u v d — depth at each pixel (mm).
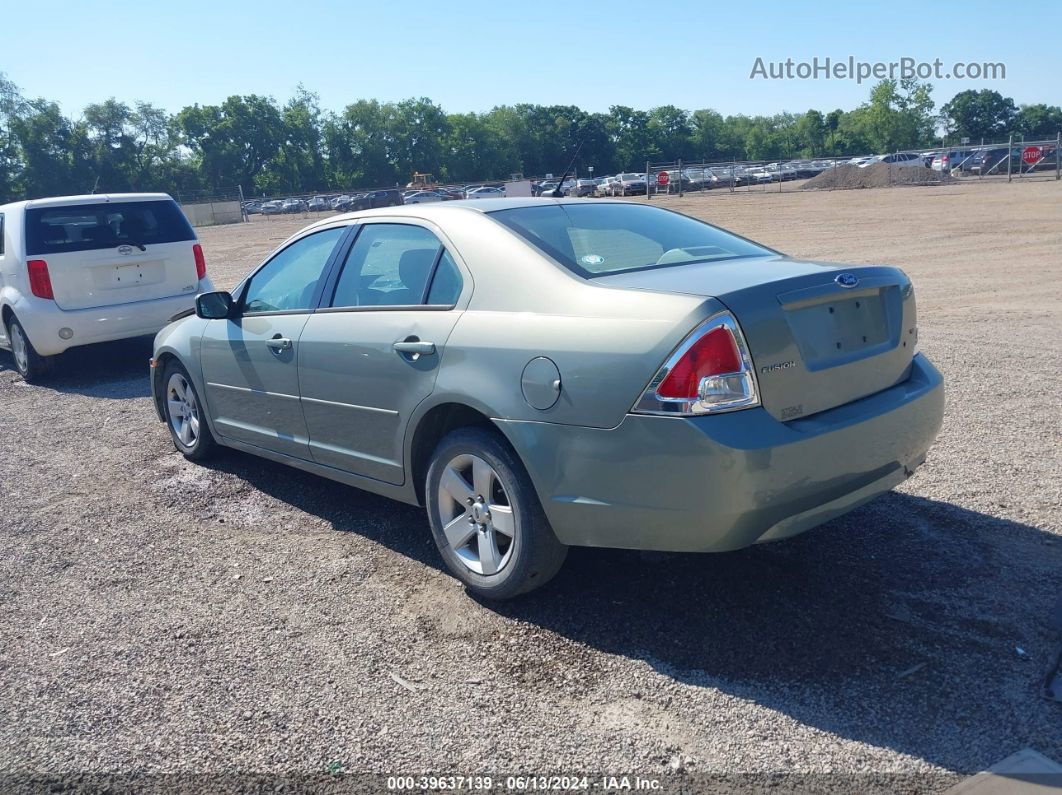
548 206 4211
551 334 3355
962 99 123000
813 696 2982
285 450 4883
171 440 6625
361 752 2830
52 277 8688
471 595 3863
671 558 4082
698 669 3182
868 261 15914
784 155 136000
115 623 3793
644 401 3080
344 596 3928
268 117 117250
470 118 125938
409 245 4164
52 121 94562
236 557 4426
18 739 2992
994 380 6871
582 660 3293
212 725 3016
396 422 3988
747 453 2971
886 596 3615
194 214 56531
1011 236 18844
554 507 3359
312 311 4574
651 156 134875
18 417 7770
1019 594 3582
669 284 3303
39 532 4922
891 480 3564
